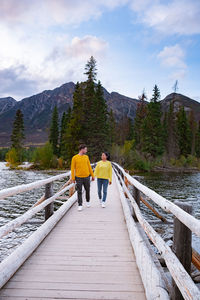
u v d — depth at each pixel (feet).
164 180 100.27
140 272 8.52
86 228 14.35
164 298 5.79
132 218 13.25
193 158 183.62
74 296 7.13
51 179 15.14
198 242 17.97
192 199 57.77
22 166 179.42
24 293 7.25
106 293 7.34
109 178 20.51
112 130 231.50
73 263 9.46
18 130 224.94
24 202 50.65
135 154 157.28
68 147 146.20
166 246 6.16
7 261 8.29
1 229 7.57
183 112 217.15
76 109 147.43
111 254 10.45
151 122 177.37
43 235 12.15
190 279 4.60
